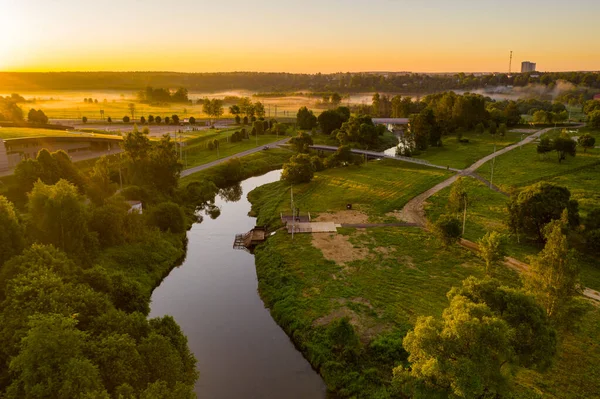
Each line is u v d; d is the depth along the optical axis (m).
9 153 113.69
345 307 54.41
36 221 59.38
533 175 116.12
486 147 162.38
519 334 32.22
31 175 88.12
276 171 152.25
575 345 44.12
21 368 28.95
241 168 140.88
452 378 30.00
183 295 62.78
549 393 37.78
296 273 64.75
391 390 39.78
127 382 31.23
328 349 46.91
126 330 36.75
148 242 73.94
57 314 31.50
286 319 53.91
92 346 32.25
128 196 90.94
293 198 105.62
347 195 106.44
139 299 48.59
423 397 31.41
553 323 39.50
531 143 164.12
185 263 74.25
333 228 82.56
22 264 42.00
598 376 39.69
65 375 28.03
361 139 173.38
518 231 71.44
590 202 89.88
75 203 60.31
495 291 34.47
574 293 41.09
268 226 88.62
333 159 138.88
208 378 44.66
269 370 45.97
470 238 74.75
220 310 58.47
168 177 101.00
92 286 45.59
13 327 33.28
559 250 39.91
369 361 44.19
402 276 61.91
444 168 131.88
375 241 75.81
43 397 27.50
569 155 135.25
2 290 40.41
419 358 32.38
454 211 81.75
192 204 105.31
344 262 67.56
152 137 178.62
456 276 61.41
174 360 35.03
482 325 29.23
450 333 30.25
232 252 79.06
